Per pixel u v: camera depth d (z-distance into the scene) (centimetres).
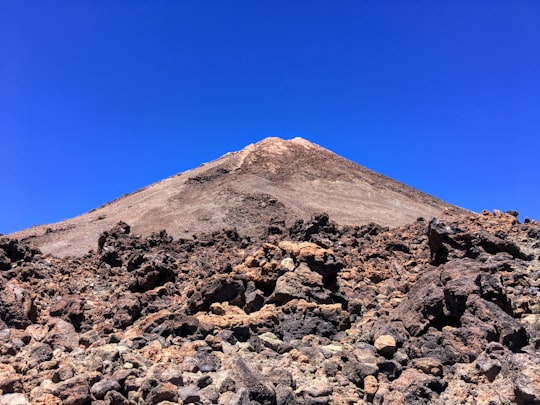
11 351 1019
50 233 8494
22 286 1705
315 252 1408
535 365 862
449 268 1234
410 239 2148
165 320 1123
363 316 1302
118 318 1335
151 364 927
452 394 880
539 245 1582
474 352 980
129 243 2695
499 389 862
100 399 802
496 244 1489
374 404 884
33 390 811
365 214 9231
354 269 1631
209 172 11656
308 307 1232
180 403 797
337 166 12975
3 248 2072
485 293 1111
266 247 1526
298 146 13938
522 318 1129
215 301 1308
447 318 1105
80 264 2258
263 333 1128
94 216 10050
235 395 815
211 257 2139
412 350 1024
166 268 1688
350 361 970
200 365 931
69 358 955
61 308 1388
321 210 9094
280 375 889
